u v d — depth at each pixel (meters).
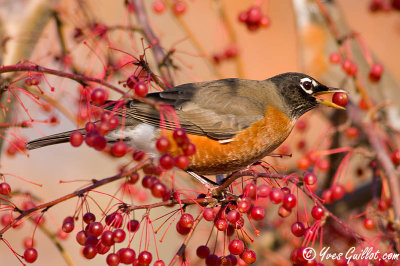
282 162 11.83
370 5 13.43
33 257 6.91
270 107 10.13
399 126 12.16
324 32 12.63
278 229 11.34
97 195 13.36
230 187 8.33
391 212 8.56
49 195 13.66
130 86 7.73
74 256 14.00
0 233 6.68
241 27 20.47
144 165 7.41
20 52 10.02
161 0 11.52
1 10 10.16
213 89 10.06
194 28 17.86
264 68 20.27
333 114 12.18
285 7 20.84
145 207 7.06
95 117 8.15
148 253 6.83
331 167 11.70
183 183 10.45
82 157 14.25
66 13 10.12
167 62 9.89
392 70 19.23
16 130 8.58
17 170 13.80
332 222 9.45
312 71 12.56
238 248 6.91
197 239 10.51
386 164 8.76
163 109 6.50
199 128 9.59
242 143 9.70
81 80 6.23
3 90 7.30
